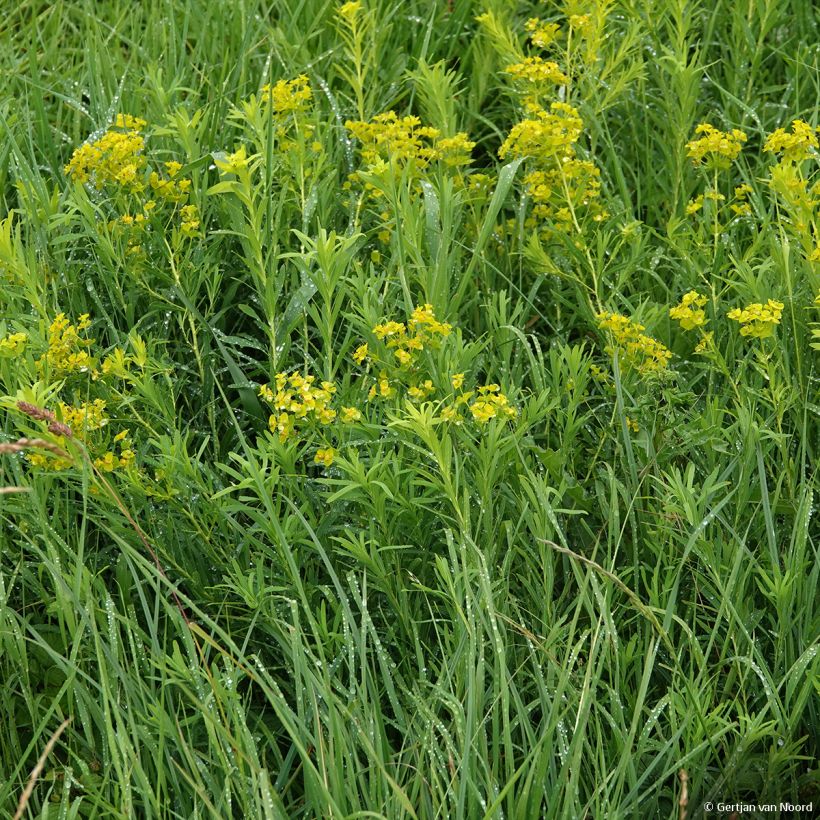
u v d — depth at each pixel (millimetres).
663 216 3375
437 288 2629
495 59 3705
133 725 2041
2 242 2424
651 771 2180
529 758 1964
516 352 2830
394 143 2850
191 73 3717
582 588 2117
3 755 2277
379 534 2354
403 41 3938
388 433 2357
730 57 3811
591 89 3262
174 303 2877
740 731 2146
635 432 2549
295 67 3658
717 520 2420
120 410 2510
